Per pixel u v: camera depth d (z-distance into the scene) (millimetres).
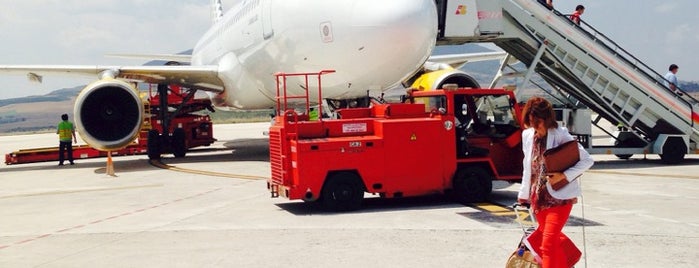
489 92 11227
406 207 10812
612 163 17531
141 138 25453
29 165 23453
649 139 17875
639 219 9273
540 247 5836
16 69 21141
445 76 17766
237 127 57094
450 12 16234
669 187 12602
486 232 8625
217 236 8914
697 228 8609
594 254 7301
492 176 11289
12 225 10508
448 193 11711
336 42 14195
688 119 17250
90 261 7777
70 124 22766
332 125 10750
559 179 5559
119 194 13844
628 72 17016
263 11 16922
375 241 8273
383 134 10648
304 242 8352
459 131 11102
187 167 19562
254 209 11078
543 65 17453
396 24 13633
